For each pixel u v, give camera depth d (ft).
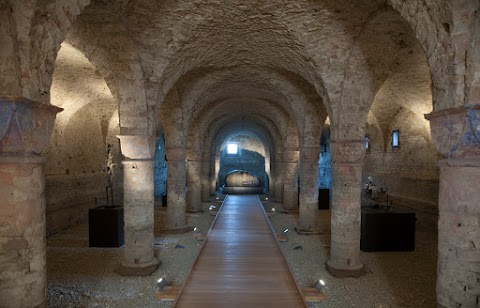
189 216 48.44
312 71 25.54
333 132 25.38
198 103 40.78
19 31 10.93
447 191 12.71
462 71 11.62
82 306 19.56
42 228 12.49
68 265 26.61
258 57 29.58
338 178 25.50
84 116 43.29
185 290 20.98
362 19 20.42
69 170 40.70
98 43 21.67
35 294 12.19
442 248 13.00
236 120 70.59
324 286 22.45
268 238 35.01
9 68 11.05
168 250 31.01
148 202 25.44
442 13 11.81
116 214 31.60
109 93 38.88
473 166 11.94
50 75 12.42
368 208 35.63
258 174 98.17
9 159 11.39
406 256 29.71
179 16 21.22
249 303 19.21
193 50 25.36
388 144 49.16
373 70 23.45
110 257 28.66
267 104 50.21
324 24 21.42
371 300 20.66
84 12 18.99
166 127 38.50
